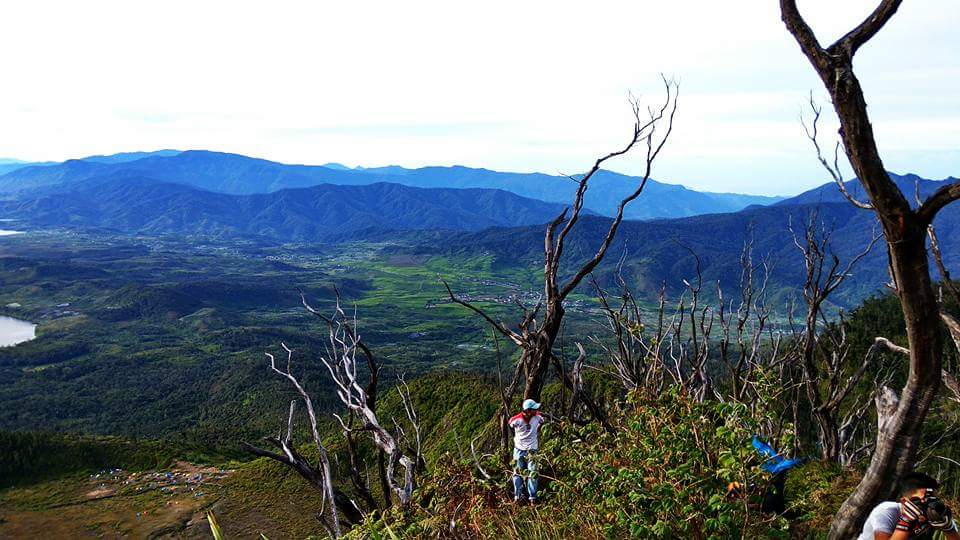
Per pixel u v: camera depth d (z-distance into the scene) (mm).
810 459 11492
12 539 48312
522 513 7738
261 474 49250
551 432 8477
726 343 11805
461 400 45156
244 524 41875
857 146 3547
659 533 5141
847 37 3459
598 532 6336
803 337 12586
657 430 6418
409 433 44438
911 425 4246
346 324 10719
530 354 9383
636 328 10867
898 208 3643
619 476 5977
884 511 4418
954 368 11852
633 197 8773
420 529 7887
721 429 5598
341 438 39750
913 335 3996
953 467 11898
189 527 43594
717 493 5465
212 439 90938
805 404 15875
